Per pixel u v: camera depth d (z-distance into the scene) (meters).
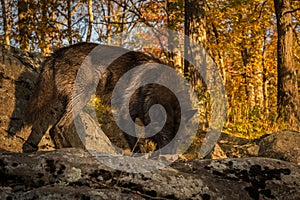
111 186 4.43
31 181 4.43
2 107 7.63
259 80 23.38
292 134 7.46
